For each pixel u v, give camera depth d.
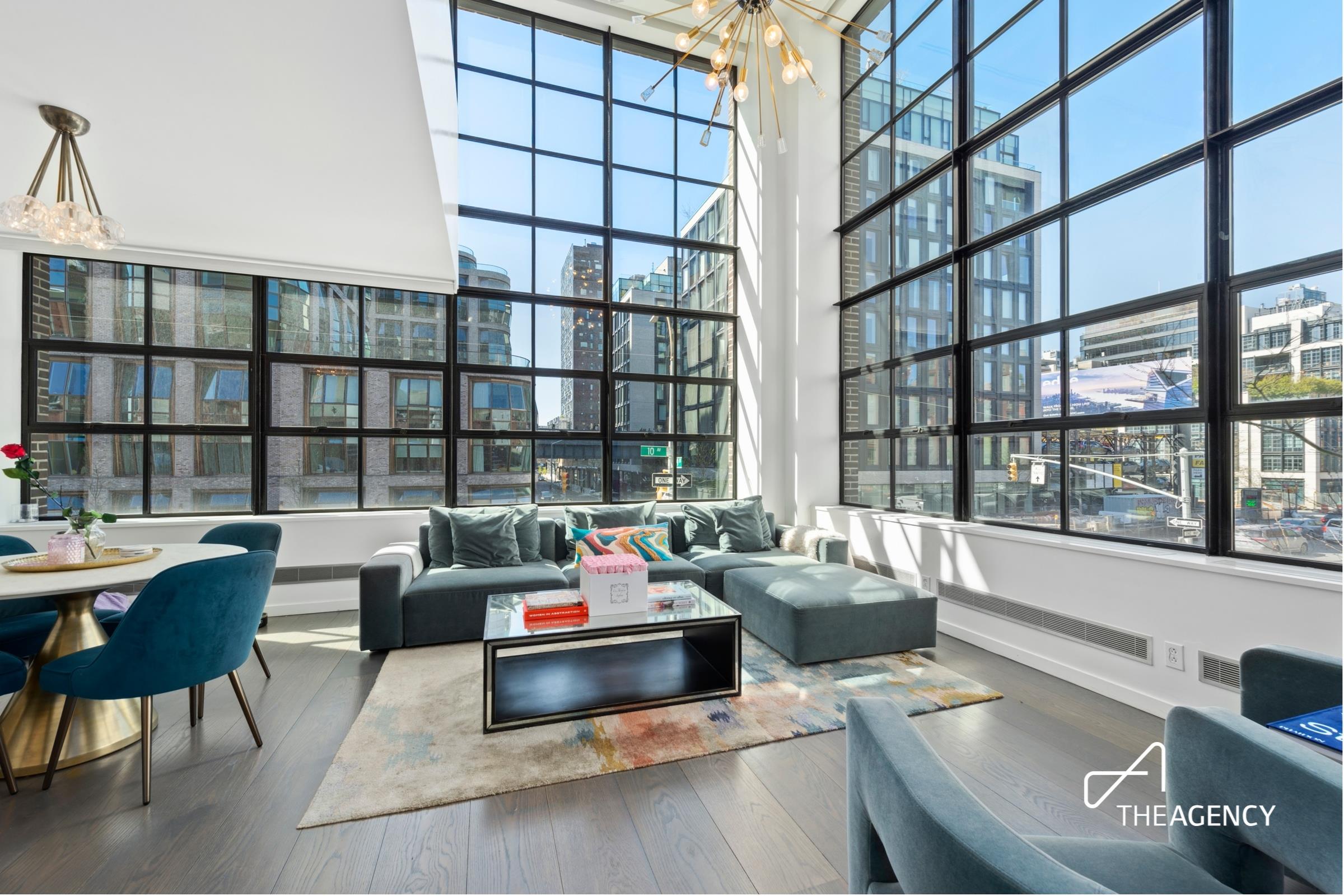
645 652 3.06
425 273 3.73
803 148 5.03
